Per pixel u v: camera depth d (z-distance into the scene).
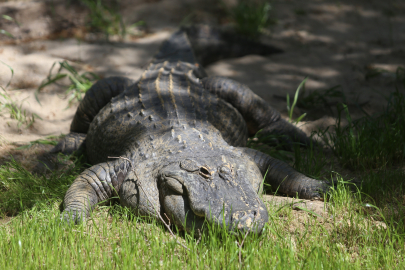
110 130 10.99
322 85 16.25
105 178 9.56
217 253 7.15
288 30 20.75
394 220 8.53
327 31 20.73
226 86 12.87
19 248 7.14
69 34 19.03
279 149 12.98
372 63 17.84
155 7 21.69
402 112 12.90
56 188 10.04
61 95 15.08
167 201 8.34
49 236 7.77
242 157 9.38
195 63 15.51
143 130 10.21
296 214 8.90
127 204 9.04
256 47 19.11
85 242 7.56
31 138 12.87
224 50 18.81
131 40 19.25
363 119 13.23
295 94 14.40
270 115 13.32
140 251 7.58
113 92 12.79
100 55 17.55
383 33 20.59
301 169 10.95
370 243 7.68
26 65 16.09
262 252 7.25
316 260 6.96
